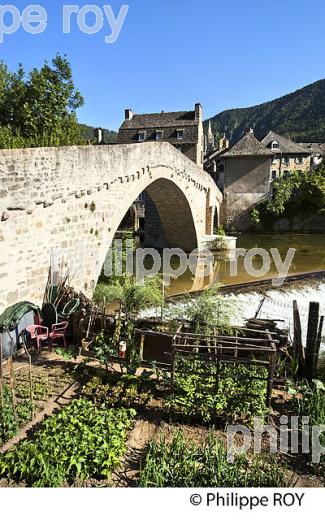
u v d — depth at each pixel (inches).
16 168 313.9
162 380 271.7
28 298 341.7
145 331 308.2
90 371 293.6
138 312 371.9
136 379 272.2
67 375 287.4
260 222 1504.7
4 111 644.7
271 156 1482.5
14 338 321.4
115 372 285.3
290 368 304.0
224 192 1534.2
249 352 301.7
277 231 1502.2
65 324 343.6
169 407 241.3
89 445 202.5
